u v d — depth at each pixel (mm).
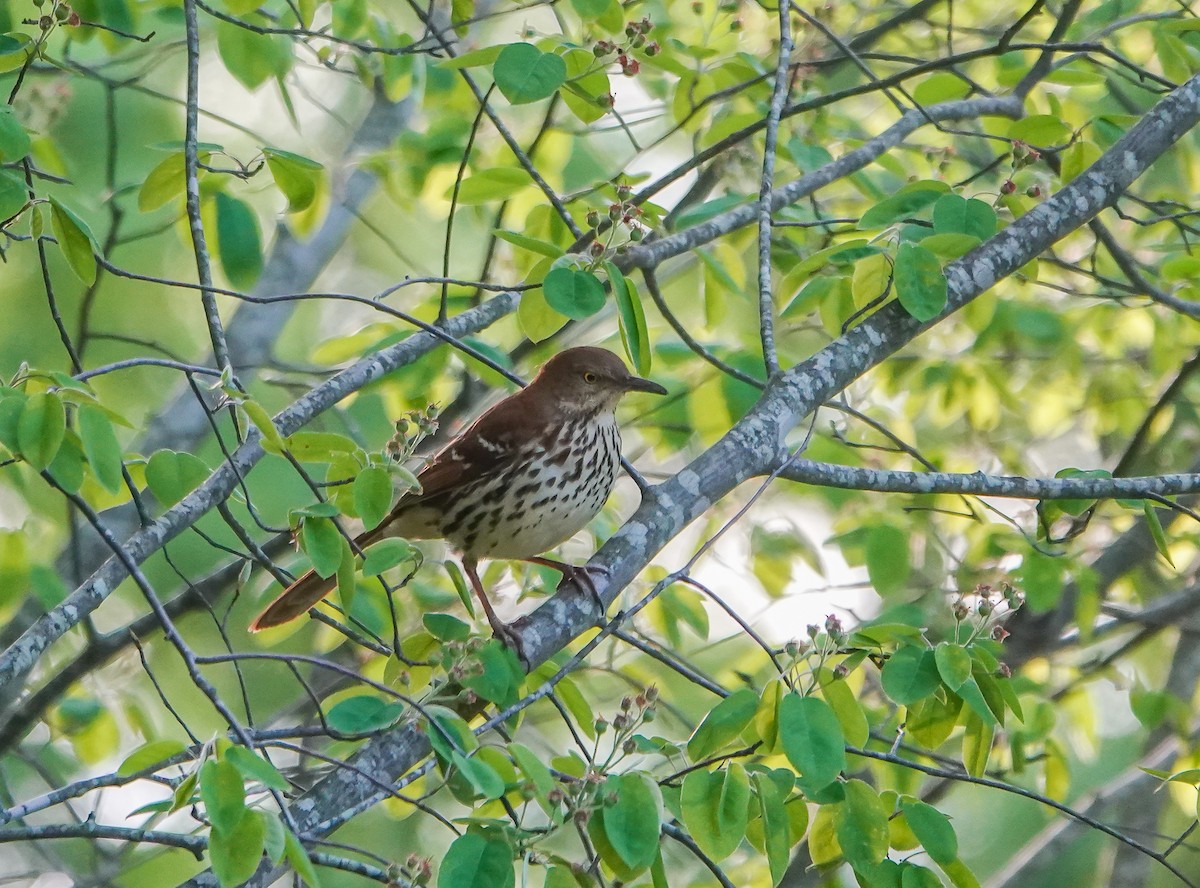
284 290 13344
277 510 14930
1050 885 14812
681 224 10805
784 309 10070
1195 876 14789
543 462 9000
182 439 12336
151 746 5727
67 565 11266
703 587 6617
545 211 10078
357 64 11336
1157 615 11695
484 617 10352
